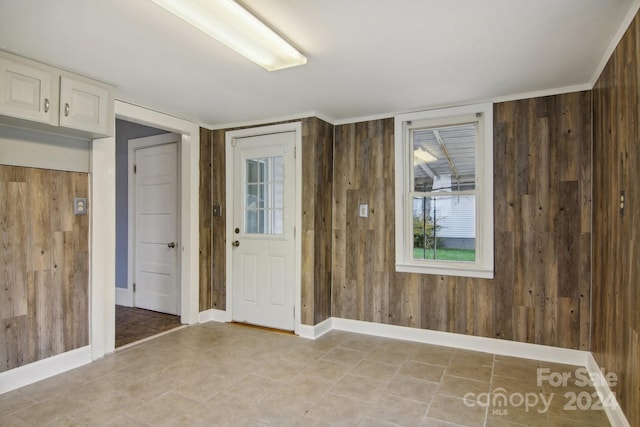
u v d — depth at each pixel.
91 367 2.93
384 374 2.84
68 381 2.69
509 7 1.83
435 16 1.91
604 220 2.49
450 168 3.57
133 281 4.76
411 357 3.18
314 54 2.36
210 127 4.25
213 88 2.98
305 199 3.70
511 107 3.21
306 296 3.69
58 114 2.56
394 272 3.71
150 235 4.60
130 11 1.85
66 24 1.97
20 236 2.64
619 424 2.05
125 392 2.53
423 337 3.57
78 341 2.98
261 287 3.99
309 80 2.81
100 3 1.78
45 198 2.78
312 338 3.64
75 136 2.93
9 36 2.11
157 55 2.37
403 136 3.69
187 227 4.03
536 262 3.13
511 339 3.22
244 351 3.30
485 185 3.30
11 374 2.57
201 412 2.29
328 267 3.95
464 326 3.40
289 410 2.31
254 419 2.21
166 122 3.71
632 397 1.86
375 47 2.26
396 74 2.70
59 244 2.86
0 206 2.53
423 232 3.68
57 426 2.13
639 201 1.76
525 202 3.17
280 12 1.86
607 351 2.38
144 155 4.64
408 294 3.64
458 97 3.23
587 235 2.96
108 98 2.88
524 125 3.17
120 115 3.28
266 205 3.98
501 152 3.25
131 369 2.90
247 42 2.11
